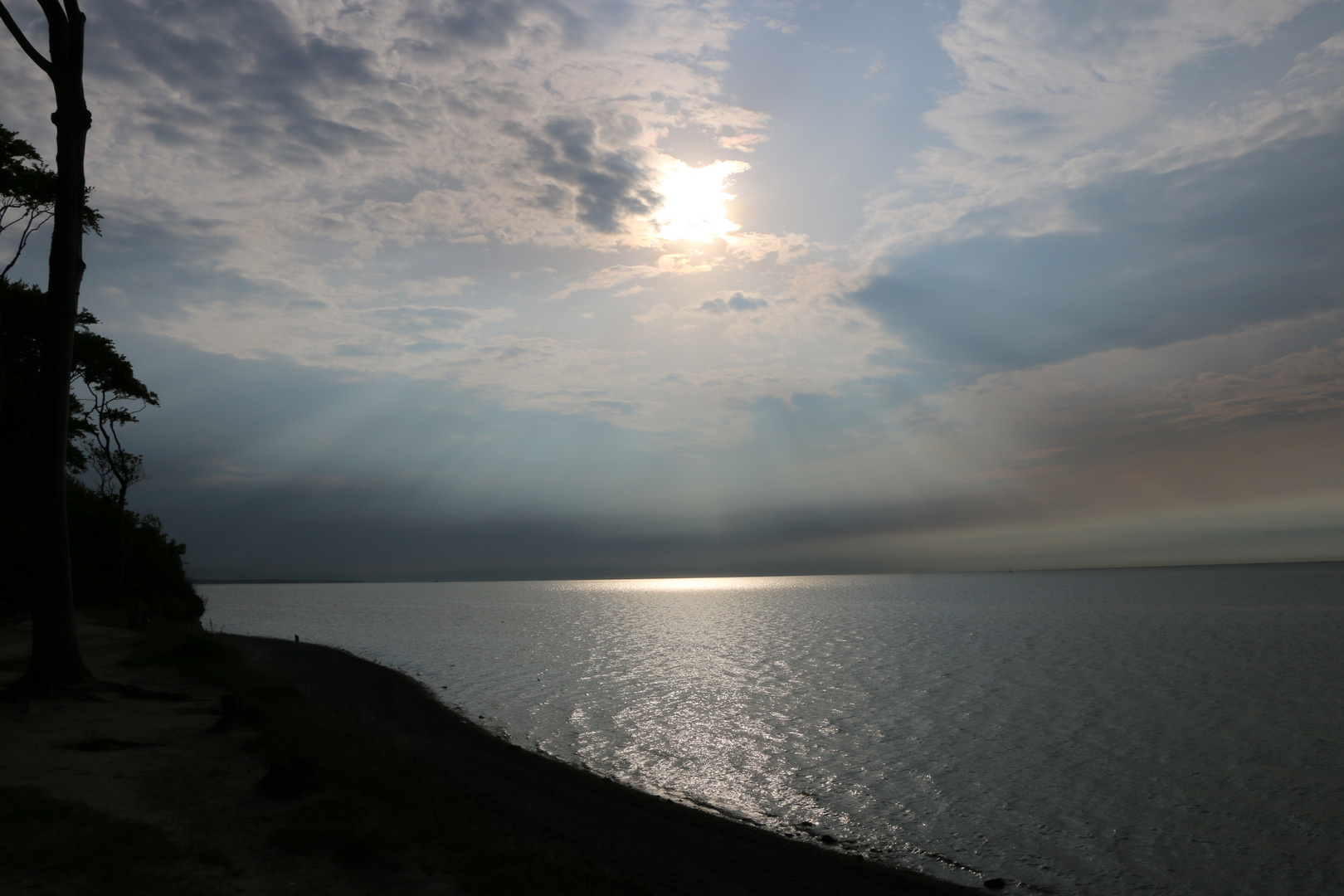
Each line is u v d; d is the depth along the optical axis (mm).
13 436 46062
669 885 13742
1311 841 20547
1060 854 19531
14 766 12312
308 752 14516
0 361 36219
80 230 19812
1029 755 29844
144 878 8727
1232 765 28266
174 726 16297
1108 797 24328
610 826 17453
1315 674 50969
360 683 39938
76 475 57281
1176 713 38531
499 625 114188
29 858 8789
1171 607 134750
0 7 18531
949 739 32656
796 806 23125
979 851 19594
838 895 15211
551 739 31250
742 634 93438
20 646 32406
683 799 23250
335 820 10961
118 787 11711
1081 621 105062
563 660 62781
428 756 22672
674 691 46156
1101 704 41219
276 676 28141
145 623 44688
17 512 47688
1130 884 17828
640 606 192500
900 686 48625
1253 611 120938
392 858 9945
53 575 19062
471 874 10078
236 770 13188
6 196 32781
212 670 26578
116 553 63625
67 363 19594
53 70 19562
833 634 92250
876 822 21734
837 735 33469
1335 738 32625
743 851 17312
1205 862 19125
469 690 44469
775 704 41594
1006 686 48125
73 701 18000
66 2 19828
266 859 9703
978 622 108125
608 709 39281
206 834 10289
